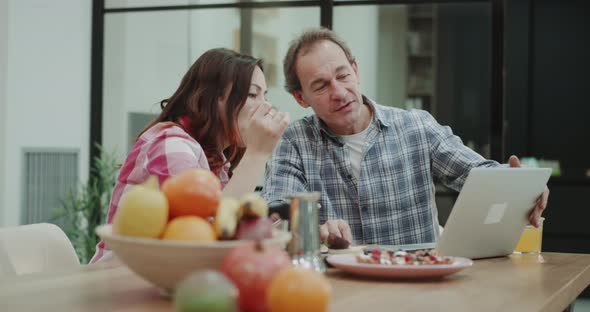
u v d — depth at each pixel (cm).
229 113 178
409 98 631
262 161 159
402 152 229
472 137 657
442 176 230
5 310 91
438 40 649
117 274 123
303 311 73
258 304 80
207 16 418
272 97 403
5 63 388
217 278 63
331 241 153
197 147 169
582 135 591
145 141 172
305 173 228
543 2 594
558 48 593
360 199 225
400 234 226
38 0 402
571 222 511
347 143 230
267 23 406
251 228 95
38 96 406
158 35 425
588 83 588
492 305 103
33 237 165
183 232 91
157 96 426
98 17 432
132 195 92
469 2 374
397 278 126
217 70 178
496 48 371
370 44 462
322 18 398
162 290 101
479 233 156
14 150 394
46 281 115
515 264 155
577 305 466
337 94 214
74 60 425
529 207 165
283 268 81
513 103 598
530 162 541
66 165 422
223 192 156
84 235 414
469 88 654
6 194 390
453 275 134
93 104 433
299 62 218
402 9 623
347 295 108
